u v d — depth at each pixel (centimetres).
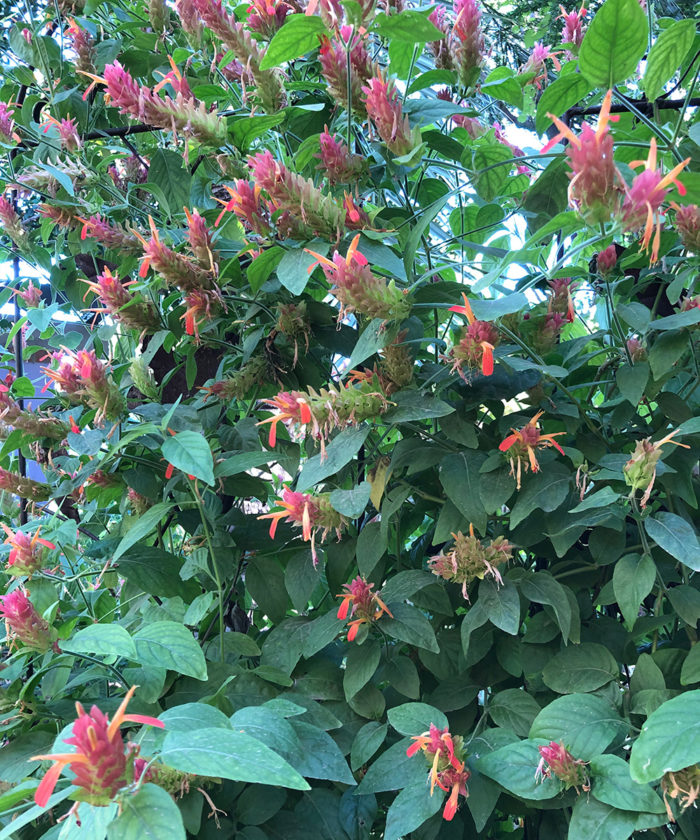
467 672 134
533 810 130
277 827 119
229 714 114
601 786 100
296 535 147
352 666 126
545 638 127
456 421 128
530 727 119
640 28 95
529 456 115
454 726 131
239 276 140
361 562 132
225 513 158
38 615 116
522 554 163
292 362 149
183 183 169
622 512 113
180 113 123
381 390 118
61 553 150
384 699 129
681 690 118
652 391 131
